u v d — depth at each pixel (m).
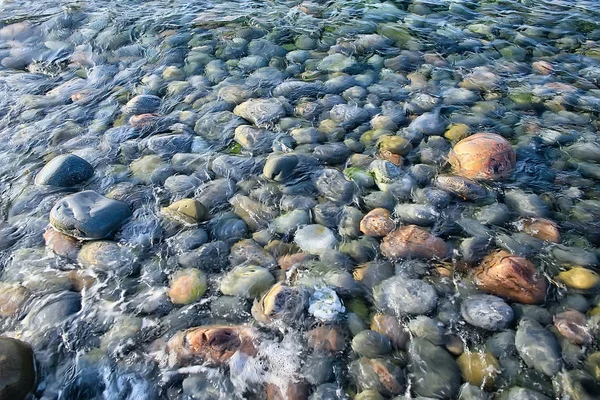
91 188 3.33
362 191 3.20
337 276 2.60
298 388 2.15
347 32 5.23
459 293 2.49
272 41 5.10
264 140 3.69
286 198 3.17
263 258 2.75
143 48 5.10
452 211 3.01
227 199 3.19
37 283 2.66
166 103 4.21
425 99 4.12
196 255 2.77
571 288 2.46
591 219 2.92
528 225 2.88
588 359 2.14
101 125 4.00
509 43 5.02
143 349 2.35
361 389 2.13
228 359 2.26
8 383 2.08
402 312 2.42
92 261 2.77
